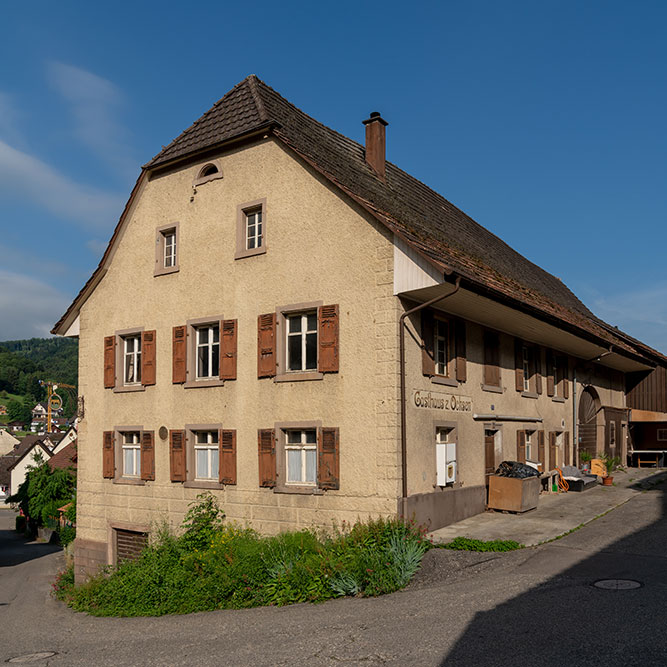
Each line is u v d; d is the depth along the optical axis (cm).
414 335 1398
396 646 802
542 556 1180
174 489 1659
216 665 818
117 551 1791
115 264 1862
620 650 723
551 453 2095
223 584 1248
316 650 823
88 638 1119
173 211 1744
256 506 1498
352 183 1554
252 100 1662
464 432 1569
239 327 1573
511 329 1783
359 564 1136
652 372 2966
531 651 741
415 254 1307
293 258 1491
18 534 4822
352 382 1377
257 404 1520
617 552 1184
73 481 4362
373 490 1328
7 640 1205
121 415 1797
